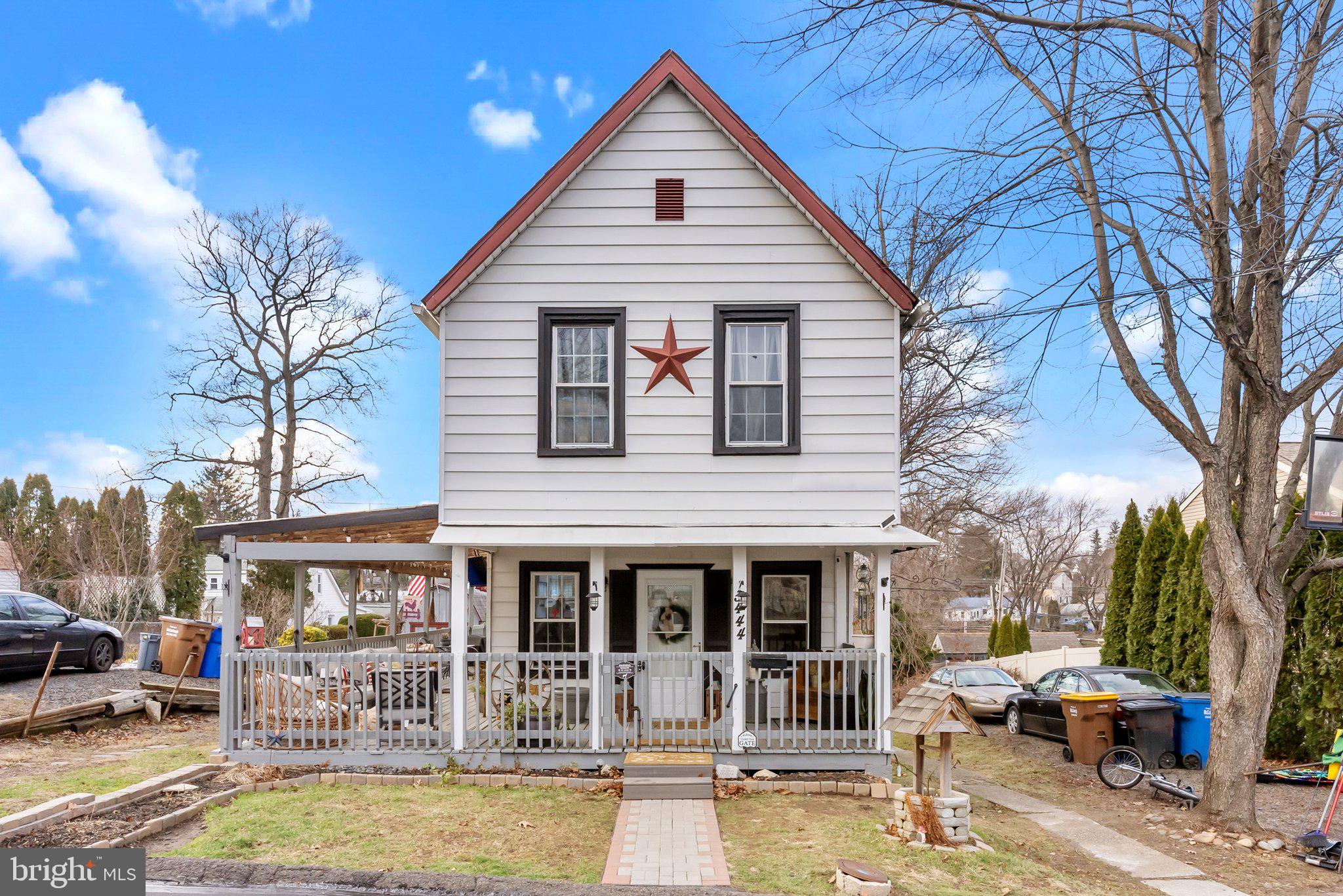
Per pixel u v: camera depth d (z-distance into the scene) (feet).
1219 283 32.14
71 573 119.14
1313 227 31.68
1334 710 45.70
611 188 39.91
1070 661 95.50
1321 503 32.55
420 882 23.76
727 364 39.63
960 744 57.52
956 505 78.84
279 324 117.80
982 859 27.14
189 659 57.67
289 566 101.81
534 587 41.34
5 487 156.46
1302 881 27.89
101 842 25.86
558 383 39.75
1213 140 32.73
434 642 63.00
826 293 39.52
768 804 32.58
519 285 39.68
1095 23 31.01
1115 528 220.02
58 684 55.21
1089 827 34.19
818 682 36.65
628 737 37.68
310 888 23.61
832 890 23.62
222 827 28.22
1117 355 36.58
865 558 61.93
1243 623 34.12
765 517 38.91
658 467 39.17
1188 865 29.35
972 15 30.73
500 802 32.07
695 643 40.91
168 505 120.57
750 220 39.75
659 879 24.16
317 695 38.01
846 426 39.17
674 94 40.16
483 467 39.17
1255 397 34.47
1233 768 33.73
